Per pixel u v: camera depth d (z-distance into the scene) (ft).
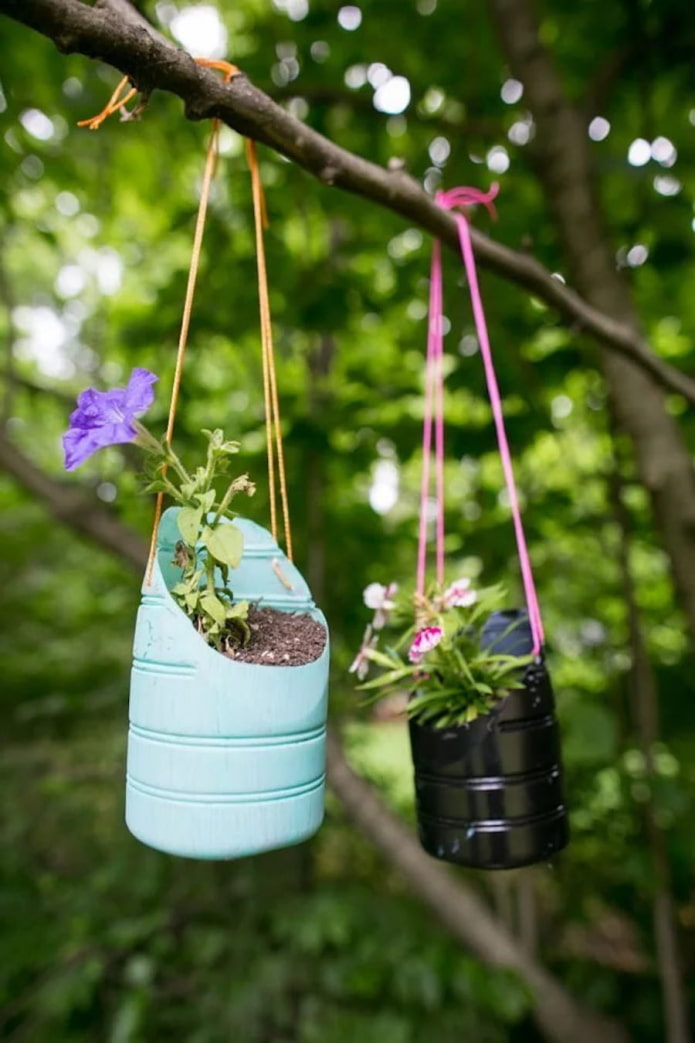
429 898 8.30
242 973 8.91
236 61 8.22
